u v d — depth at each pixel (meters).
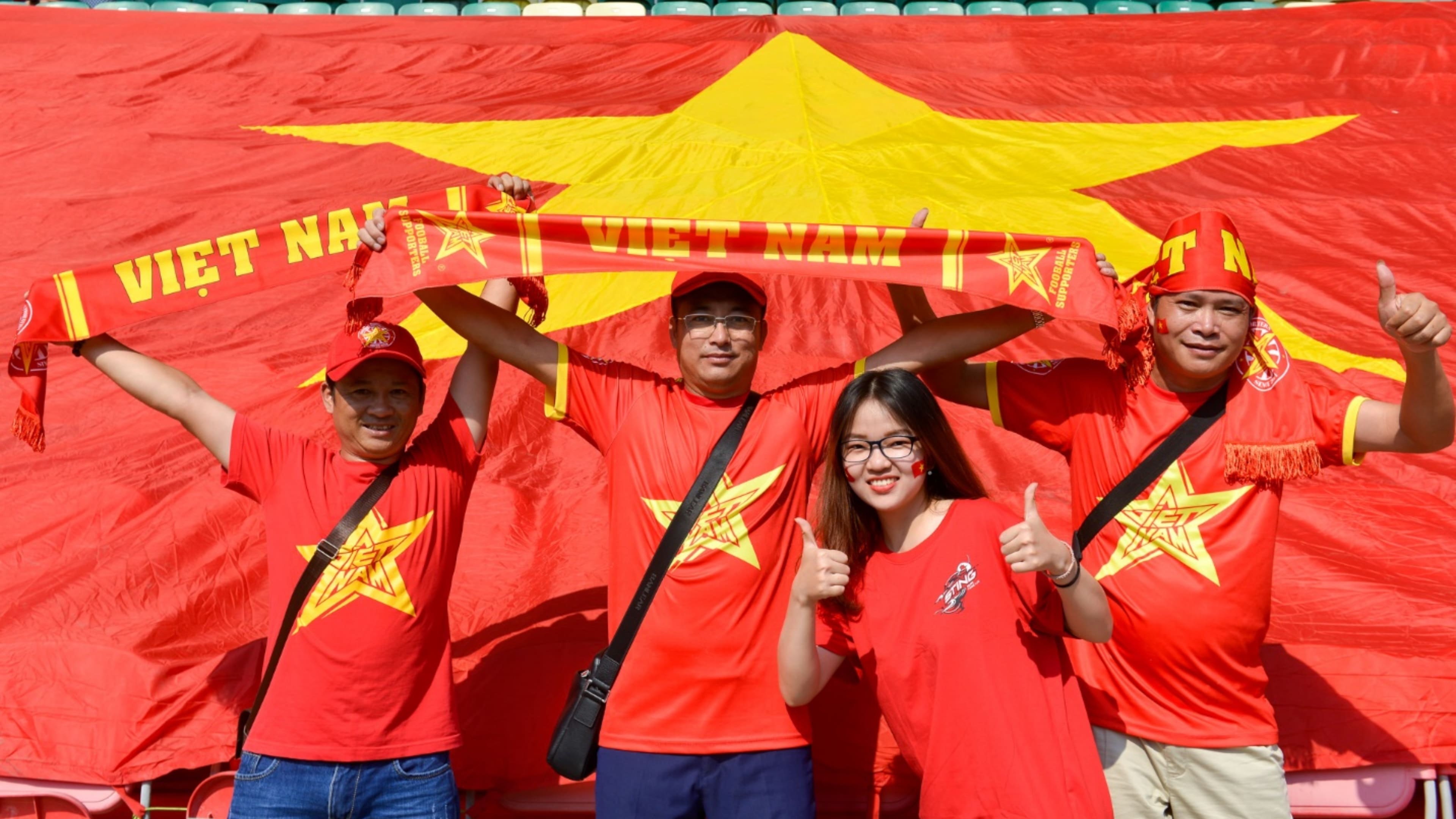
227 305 6.89
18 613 4.11
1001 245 3.22
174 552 4.51
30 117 9.47
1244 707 2.99
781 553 2.98
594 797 3.76
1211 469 3.01
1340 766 3.65
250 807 2.92
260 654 3.87
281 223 3.58
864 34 11.55
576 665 3.90
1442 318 2.63
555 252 3.23
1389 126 9.20
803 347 6.10
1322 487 4.99
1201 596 2.95
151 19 11.82
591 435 3.21
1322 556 4.45
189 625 4.14
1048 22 11.88
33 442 3.41
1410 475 5.12
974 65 10.68
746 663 2.89
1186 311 2.95
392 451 3.12
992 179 8.08
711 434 3.05
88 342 3.35
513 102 9.73
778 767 2.87
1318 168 8.45
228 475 3.18
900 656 2.84
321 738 2.92
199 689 3.76
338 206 7.77
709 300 3.02
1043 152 8.65
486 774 3.75
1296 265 7.10
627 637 2.95
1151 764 3.04
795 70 9.90
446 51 10.80
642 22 12.02
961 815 2.74
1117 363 3.05
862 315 6.47
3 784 3.72
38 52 10.52
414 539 3.06
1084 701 3.06
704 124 8.77
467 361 3.32
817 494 4.86
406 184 8.11
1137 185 8.06
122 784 3.65
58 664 3.83
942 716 2.78
